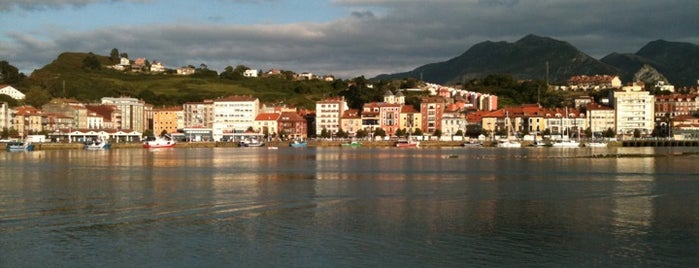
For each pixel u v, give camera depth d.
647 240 66.88
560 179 127.44
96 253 62.00
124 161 188.75
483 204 90.81
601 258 60.12
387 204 90.56
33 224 74.81
